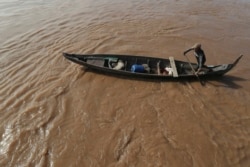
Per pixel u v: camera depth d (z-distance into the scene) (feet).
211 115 37.04
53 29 59.77
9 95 39.63
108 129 34.53
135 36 57.93
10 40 54.80
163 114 37.09
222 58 50.67
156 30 60.64
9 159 30.42
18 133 33.53
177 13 69.77
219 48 54.13
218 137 33.68
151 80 43.29
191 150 31.91
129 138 33.30
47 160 30.45
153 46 54.29
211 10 72.18
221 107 38.47
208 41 56.65
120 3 75.82
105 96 40.27
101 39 56.13
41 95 39.83
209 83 42.88
